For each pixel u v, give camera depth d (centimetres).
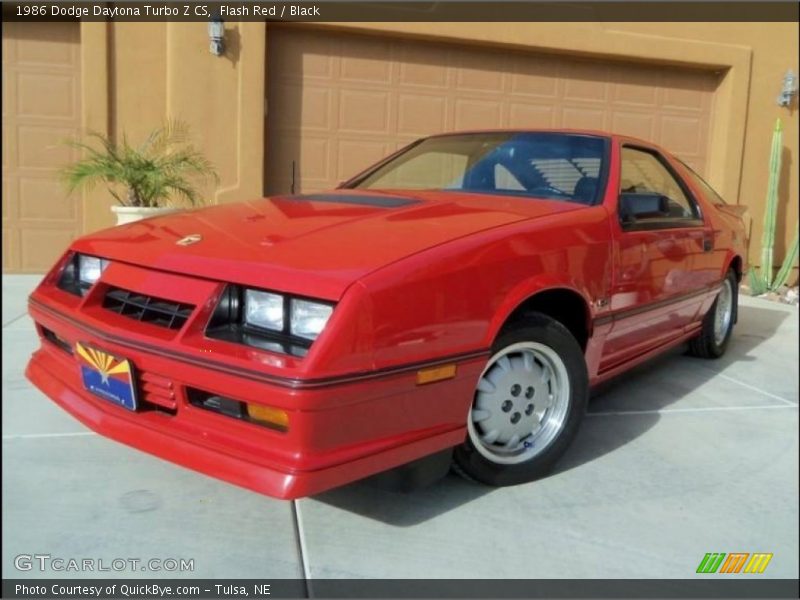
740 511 268
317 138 771
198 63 704
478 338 239
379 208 287
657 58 866
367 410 211
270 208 296
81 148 695
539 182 334
